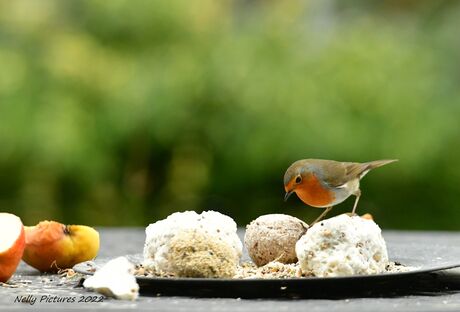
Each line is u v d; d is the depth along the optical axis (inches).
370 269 217.0
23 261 267.0
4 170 584.1
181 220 222.1
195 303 199.9
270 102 578.2
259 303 199.8
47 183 589.9
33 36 619.2
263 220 251.0
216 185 596.1
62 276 257.4
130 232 426.3
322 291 214.8
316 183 315.6
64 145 571.5
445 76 642.2
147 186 611.5
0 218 243.8
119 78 594.9
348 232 216.5
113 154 592.7
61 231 264.1
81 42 604.4
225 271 217.9
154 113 588.1
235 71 587.8
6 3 625.0
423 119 579.2
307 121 570.3
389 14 779.4
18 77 587.5
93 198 600.1
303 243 219.6
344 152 565.3
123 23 621.6
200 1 630.5
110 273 213.2
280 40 600.1
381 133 571.5
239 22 647.1
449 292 219.8
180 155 599.8
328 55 593.0
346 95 577.0
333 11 756.6
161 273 219.8
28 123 578.6
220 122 586.9
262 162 577.3
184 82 588.7
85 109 589.0
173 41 621.3
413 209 586.9
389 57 595.8
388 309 189.6
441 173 580.7
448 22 687.7
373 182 577.3
